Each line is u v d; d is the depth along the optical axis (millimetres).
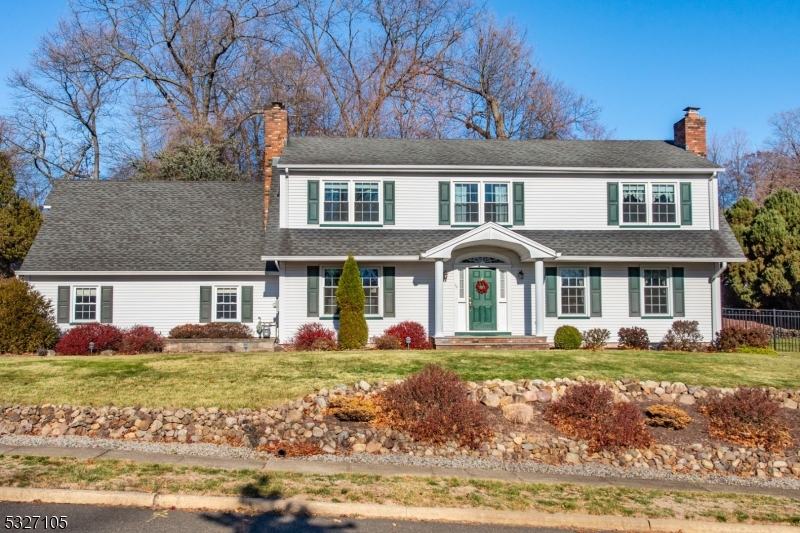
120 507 8258
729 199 60719
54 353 21328
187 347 22578
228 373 15766
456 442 12227
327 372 15922
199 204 27578
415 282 23891
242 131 45750
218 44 45219
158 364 16859
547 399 14398
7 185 31844
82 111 45844
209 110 46094
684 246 23859
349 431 12328
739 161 60906
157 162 41938
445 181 24469
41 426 12586
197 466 9984
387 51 47125
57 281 23844
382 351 19734
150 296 24172
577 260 23234
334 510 8289
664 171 24656
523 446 12312
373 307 23750
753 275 33469
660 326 24203
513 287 24312
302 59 46906
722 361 18578
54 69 44062
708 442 12891
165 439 12156
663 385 15391
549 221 24609
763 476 11820
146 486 8719
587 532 8102
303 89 45750
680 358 18922
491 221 23766
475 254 24234
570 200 24719
